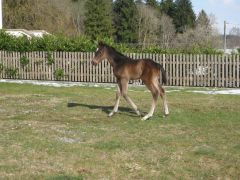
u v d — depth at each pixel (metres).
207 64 23.84
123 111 15.20
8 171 8.40
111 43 26.78
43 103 16.89
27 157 9.32
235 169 8.65
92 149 9.98
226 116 14.26
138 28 79.50
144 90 21.45
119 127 12.48
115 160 9.16
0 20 43.38
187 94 20.06
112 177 8.16
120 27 80.50
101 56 14.15
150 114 13.67
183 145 10.41
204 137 11.28
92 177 8.15
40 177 8.08
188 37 66.06
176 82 24.44
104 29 76.31
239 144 10.52
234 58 23.33
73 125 12.73
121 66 13.94
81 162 9.00
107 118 13.94
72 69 26.41
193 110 15.40
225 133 11.76
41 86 22.98
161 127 12.52
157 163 8.98
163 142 10.69
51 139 10.90
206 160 9.20
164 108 14.84
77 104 16.67
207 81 23.94
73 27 77.94
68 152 9.71
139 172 8.44
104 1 78.81
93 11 76.12
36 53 27.14
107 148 10.05
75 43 27.11
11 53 27.73
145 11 80.12
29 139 10.85
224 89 22.44
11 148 9.99
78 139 10.97
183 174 8.36
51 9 70.06
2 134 11.40
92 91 20.88
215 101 17.64
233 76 23.47
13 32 48.47
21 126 12.45
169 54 24.52
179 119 13.70
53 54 26.72
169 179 8.10
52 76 26.89
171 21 85.56
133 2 80.50
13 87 22.31
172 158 9.31
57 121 13.36
